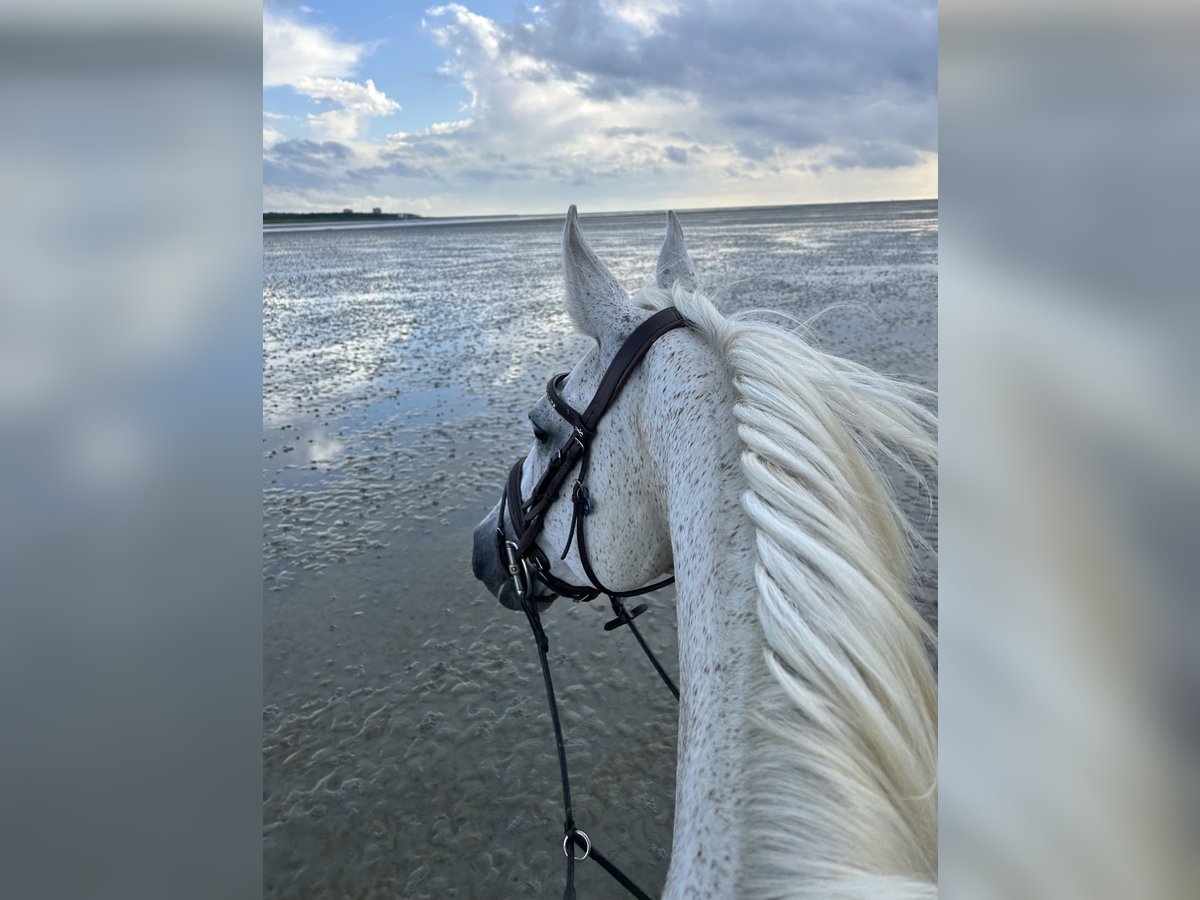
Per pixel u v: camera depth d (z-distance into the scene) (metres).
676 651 3.49
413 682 3.30
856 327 9.73
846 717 0.79
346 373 8.93
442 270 22.19
